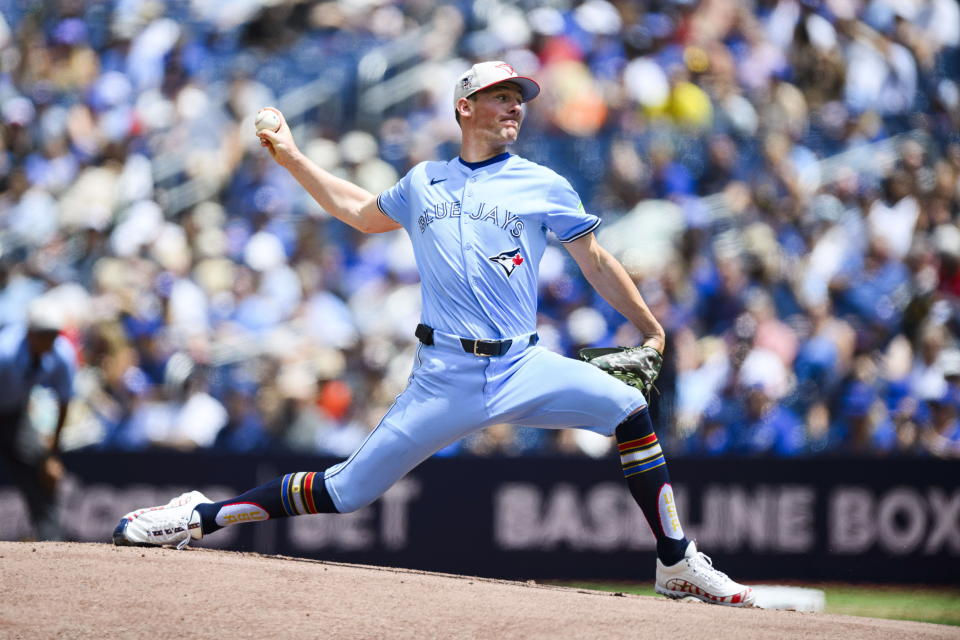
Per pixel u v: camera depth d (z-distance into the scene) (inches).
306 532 1189.7
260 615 505.0
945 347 1520.7
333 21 1978.3
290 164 665.6
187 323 1510.8
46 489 1128.2
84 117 1844.2
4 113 1867.6
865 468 1187.3
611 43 1861.5
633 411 620.4
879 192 1708.9
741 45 1891.0
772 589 1075.3
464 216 606.5
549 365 609.6
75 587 527.5
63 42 1941.4
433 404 609.0
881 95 1886.1
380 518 1189.1
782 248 1621.6
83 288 1604.3
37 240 1681.8
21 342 1099.3
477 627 505.0
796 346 1488.7
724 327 1525.6
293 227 1667.1
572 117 1780.3
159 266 1574.8
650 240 1576.0
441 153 1791.3
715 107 1809.8
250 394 1406.3
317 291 1578.5
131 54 1918.1
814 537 1183.6
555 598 582.6
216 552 668.1
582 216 611.2
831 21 1919.3
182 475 1172.5
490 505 1184.8
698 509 1185.4
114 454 1175.6
